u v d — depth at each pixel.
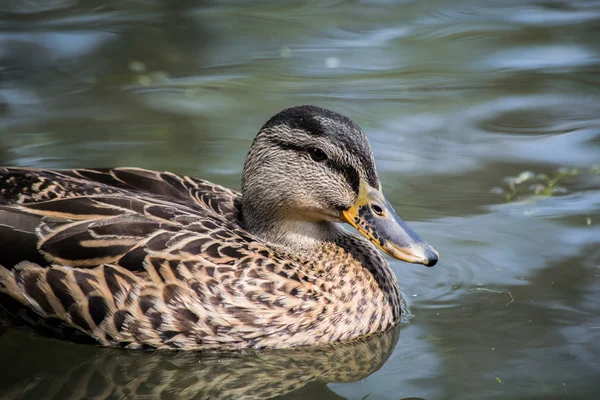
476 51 20.50
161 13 22.56
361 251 12.09
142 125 17.08
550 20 22.14
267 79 19.22
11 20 21.81
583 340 11.11
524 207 14.45
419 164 15.89
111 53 20.27
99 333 11.09
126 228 11.18
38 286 11.03
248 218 12.23
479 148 16.44
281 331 11.22
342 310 11.51
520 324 11.57
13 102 17.89
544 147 16.44
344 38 21.28
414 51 20.56
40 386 10.59
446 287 12.66
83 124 17.08
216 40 21.06
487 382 10.31
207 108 17.86
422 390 10.24
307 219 11.95
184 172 15.33
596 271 12.66
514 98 18.39
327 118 11.58
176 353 11.19
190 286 10.91
